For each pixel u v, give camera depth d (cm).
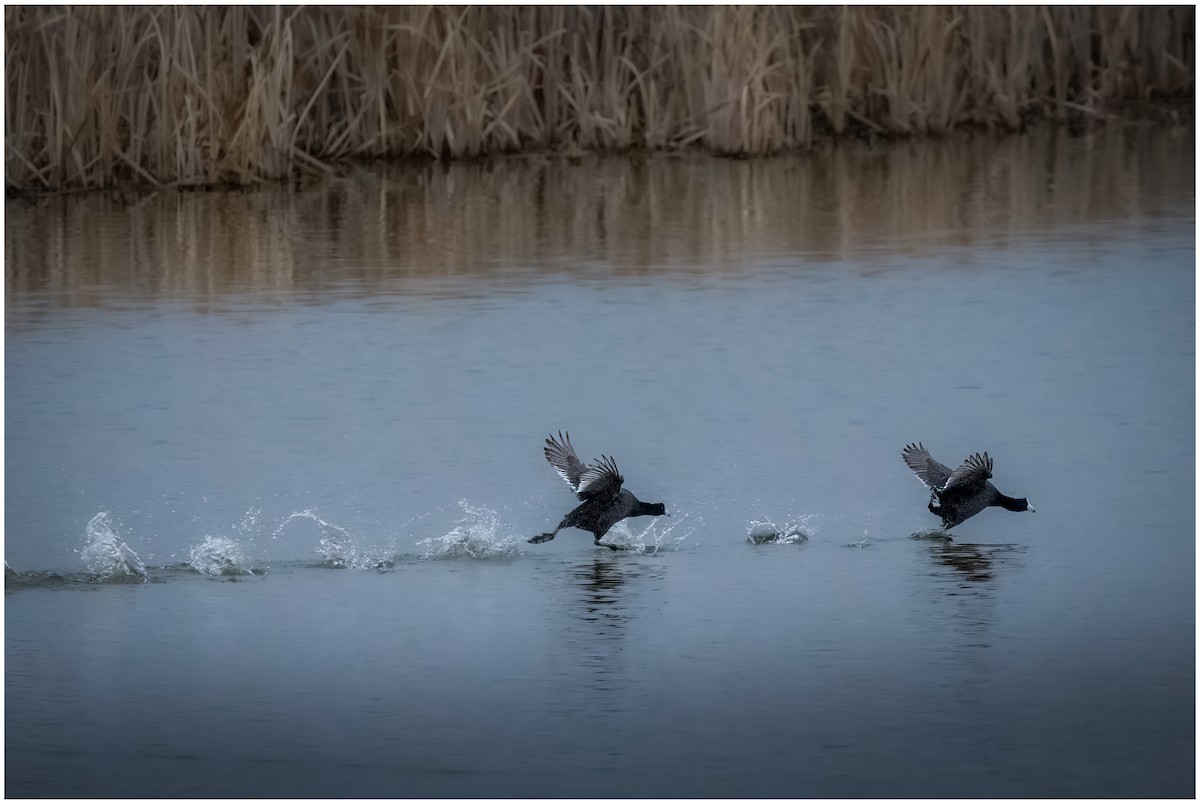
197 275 4441
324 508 2628
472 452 2900
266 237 4956
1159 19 7412
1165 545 2433
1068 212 5162
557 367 3466
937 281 4247
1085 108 7006
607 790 1677
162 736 1820
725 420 3069
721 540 2498
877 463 2823
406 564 2406
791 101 6494
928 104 6806
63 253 4719
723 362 3488
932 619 2147
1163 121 7075
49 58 5397
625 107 6469
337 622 2166
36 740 1811
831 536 2503
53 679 1978
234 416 3131
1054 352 3538
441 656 2038
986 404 3155
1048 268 4369
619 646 2066
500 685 1947
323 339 3725
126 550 2453
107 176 5641
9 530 2539
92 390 3325
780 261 4534
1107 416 3073
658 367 3453
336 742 1795
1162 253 4509
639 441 2945
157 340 3731
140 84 5650
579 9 6406
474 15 6288
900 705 1877
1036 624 2123
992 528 2531
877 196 5519
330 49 6156
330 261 4616
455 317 3925
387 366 3484
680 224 5100
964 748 1764
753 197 5538
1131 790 1669
